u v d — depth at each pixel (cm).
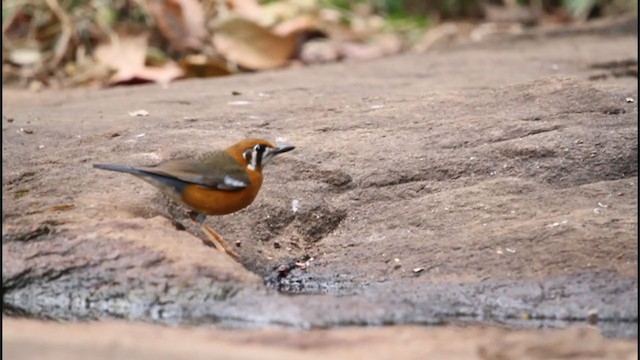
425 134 1313
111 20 2169
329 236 1153
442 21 2808
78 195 1117
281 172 1221
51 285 988
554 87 1438
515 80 1666
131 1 2209
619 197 1162
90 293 979
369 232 1138
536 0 2842
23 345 830
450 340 887
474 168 1226
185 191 1060
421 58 2052
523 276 1010
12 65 2105
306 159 1243
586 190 1177
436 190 1198
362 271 1066
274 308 933
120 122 1424
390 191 1198
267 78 1839
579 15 2769
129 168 1052
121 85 1984
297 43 2247
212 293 958
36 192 1125
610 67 1842
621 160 1230
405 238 1113
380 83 1702
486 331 920
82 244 1006
